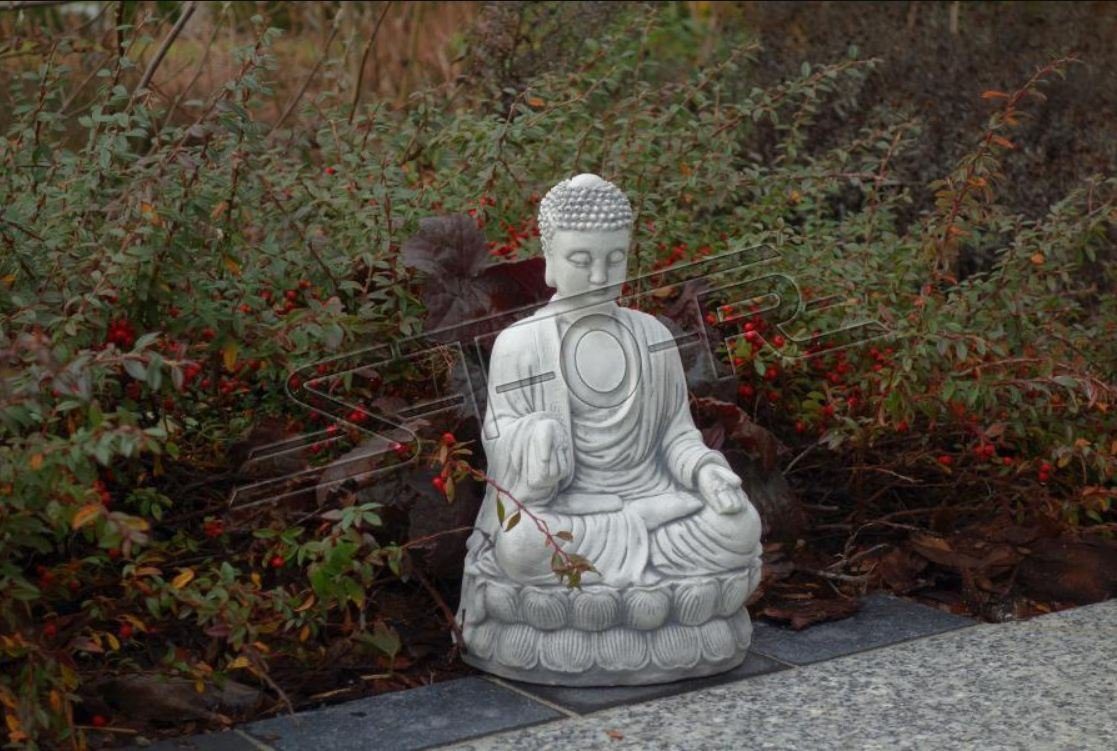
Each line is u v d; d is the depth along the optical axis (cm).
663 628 327
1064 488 450
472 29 684
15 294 333
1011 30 684
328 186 436
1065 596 403
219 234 361
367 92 741
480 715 311
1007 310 442
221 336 354
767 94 518
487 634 334
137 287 351
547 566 320
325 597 321
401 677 337
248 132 363
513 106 465
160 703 311
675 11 803
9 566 287
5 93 538
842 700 319
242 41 805
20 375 283
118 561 353
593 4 694
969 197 444
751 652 353
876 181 517
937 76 674
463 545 356
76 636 306
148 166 376
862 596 398
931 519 430
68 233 365
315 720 310
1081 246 464
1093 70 653
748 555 332
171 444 292
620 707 316
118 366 342
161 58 540
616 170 486
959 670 338
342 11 621
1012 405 434
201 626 350
